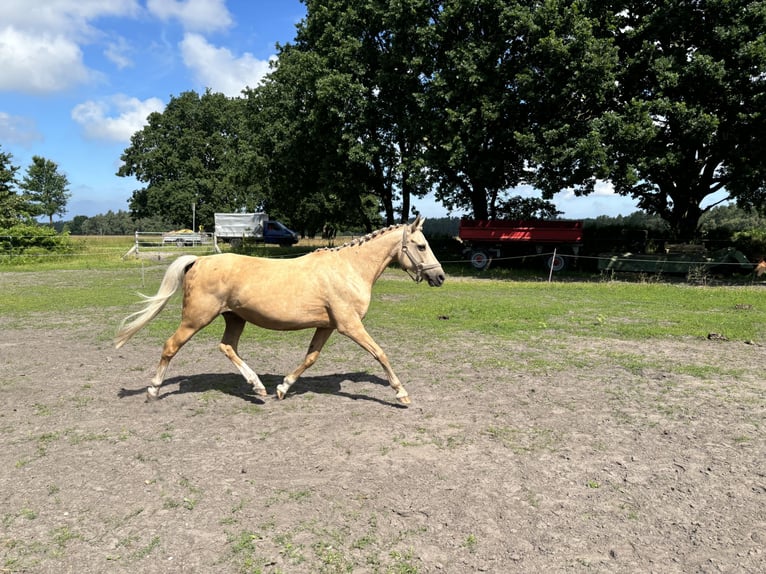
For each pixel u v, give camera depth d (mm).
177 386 6605
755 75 18328
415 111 24375
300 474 4207
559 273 23625
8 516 3568
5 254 25422
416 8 23094
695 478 4211
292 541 3301
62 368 7469
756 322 11016
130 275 20922
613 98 21797
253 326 10828
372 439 4930
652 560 3156
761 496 3930
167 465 4363
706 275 21594
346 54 24906
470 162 22078
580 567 3084
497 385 6715
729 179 21188
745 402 6062
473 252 25078
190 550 3203
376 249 5816
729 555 3209
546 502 3812
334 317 5734
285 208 46062
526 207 30078
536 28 20016
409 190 29188
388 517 3590
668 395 6328
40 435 5000
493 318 11555
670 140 21094
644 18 20438
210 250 32094
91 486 3998
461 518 3584
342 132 25484
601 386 6684
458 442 4871
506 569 3061
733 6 18562
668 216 25766
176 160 57312
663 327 10484
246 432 5098
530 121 22594
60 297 14562
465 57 21391
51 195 85375
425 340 9445
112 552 3180
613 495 3930
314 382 6840
